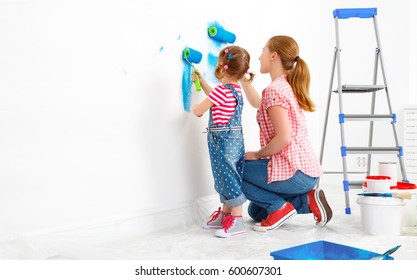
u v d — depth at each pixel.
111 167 1.66
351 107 3.36
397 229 1.75
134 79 1.74
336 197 2.70
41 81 1.44
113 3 1.65
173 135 1.92
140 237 1.72
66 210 1.52
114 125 1.67
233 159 1.79
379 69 3.28
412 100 3.32
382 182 1.85
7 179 1.37
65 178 1.52
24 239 1.39
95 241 1.59
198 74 1.96
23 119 1.40
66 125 1.51
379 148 2.38
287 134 1.75
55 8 1.47
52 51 1.47
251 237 1.72
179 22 1.94
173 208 1.92
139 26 1.75
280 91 1.78
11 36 1.37
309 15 3.26
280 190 1.85
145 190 1.80
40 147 1.45
